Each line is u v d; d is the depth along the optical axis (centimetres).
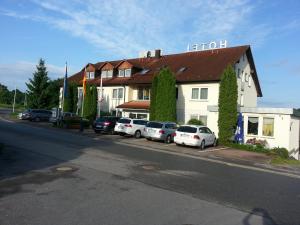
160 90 3381
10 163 1348
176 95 3712
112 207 834
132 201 896
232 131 2792
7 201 848
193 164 1664
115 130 2980
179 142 2489
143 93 4141
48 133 2777
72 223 707
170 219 765
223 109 2795
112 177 1177
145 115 3891
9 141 2038
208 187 1123
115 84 4384
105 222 722
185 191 1041
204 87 3500
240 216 821
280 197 1055
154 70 4300
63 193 943
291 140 2720
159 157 1812
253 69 3978
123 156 1720
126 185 1073
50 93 6075
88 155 1659
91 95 4347
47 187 1002
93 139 2548
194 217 790
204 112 3481
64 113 3988
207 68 3684
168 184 1125
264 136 2755
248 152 2461
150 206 859
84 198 903
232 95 2786
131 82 4128
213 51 4112
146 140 2783
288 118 2655
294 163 2170
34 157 1509
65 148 1861
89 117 4266
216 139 2716
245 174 1494
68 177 1142
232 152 2384
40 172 1205
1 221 704
